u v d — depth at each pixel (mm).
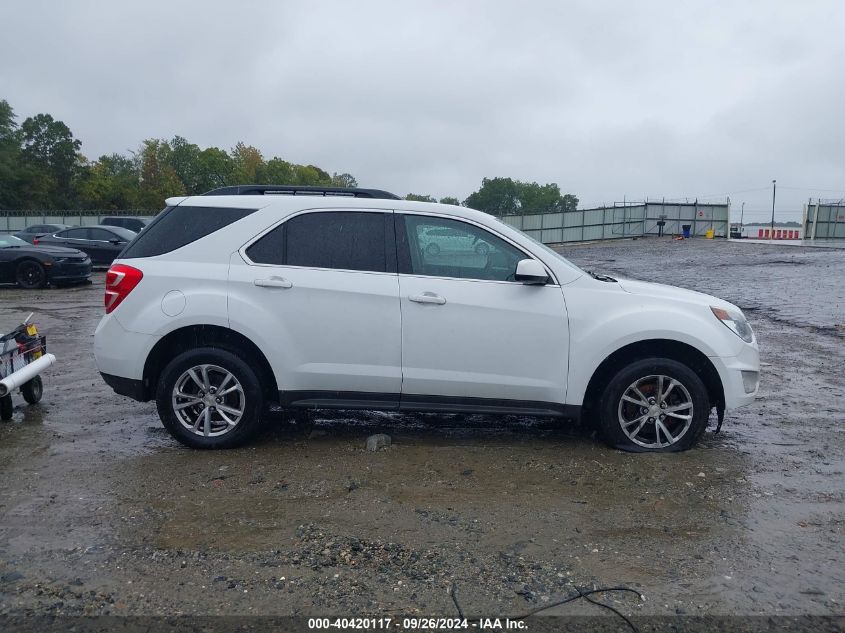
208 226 5387
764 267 23000
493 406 5328
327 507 4328
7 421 6156
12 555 3701
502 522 4145
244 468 4992
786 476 4926
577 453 5363
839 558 3742
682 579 3516
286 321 5207
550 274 5316
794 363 8891
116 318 5277
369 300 5211
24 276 17812
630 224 51812
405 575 3531
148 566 3594
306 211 5383
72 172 91375
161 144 99812
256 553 3738
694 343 5227
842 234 44062
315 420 6207
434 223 5387
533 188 144250
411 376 5246
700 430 5336
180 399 5340
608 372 5449
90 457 5219
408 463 5125
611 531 4043
